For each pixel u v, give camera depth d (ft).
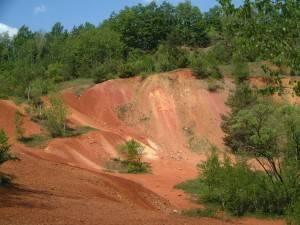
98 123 149.18
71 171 77.20
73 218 38.27
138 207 63.46
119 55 256.11
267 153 77.25
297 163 74.43
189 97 155.22
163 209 71.56
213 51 197.06
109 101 158.10
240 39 24.12
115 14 337.72
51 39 356.59
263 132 76.84
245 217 73.10
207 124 145.28
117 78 174.91
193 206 77.82
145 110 152.97
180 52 189.88
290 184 74.13
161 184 97.55
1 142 59.77
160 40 299.79
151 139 140.56
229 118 132.98
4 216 35.40
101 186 70.44
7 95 148.36
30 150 107.24
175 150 135.03
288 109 77.66
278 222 70.28
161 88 158.61
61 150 114.62
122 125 148.56
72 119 140.97
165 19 320.29
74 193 58.34
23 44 337.93
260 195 75.46
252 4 23.27
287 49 22.97
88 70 202.28
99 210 46.01
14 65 235.81
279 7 22.88
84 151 118.62
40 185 58.80
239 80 159.02
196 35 306.14
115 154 122.01
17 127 119.34
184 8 326.24
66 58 251.39
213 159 81.61
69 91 167.43
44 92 153.69
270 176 76.84
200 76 163.63
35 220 35.27
